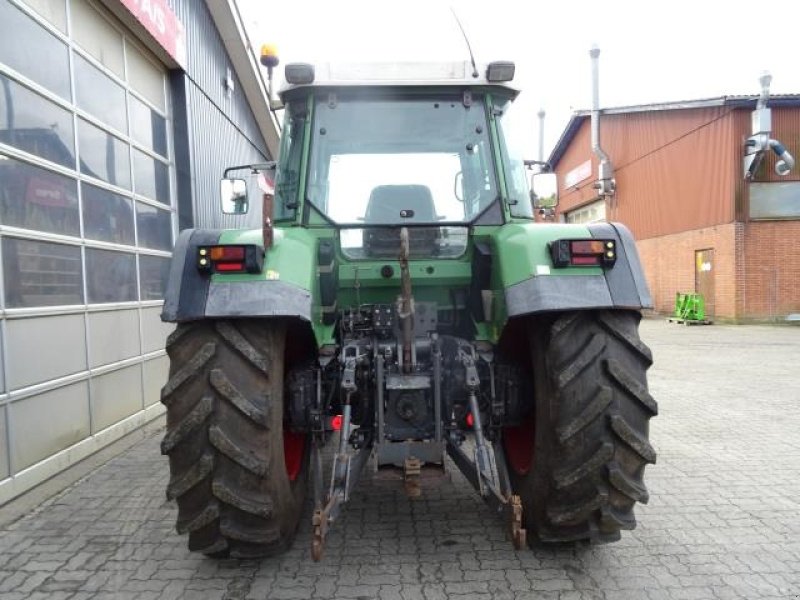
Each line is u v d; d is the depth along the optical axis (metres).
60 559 3.29
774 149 16.66
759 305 17.50
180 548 3.41
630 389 2.85
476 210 3.68
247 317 2.84
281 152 3.78
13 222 4.34
